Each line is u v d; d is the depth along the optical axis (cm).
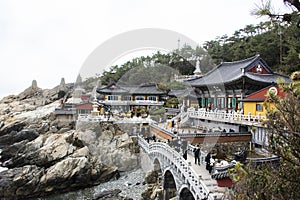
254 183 365
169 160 779
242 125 1669
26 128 3366
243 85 1964
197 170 1039
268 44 3525
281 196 332
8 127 3562
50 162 1828
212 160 1155
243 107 1898
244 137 1516
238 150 1495
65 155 1831
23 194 1677
